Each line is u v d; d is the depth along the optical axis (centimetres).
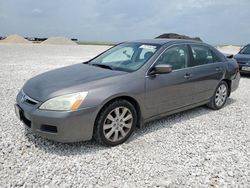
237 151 391
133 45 504
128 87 390
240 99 710
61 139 348
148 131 452
